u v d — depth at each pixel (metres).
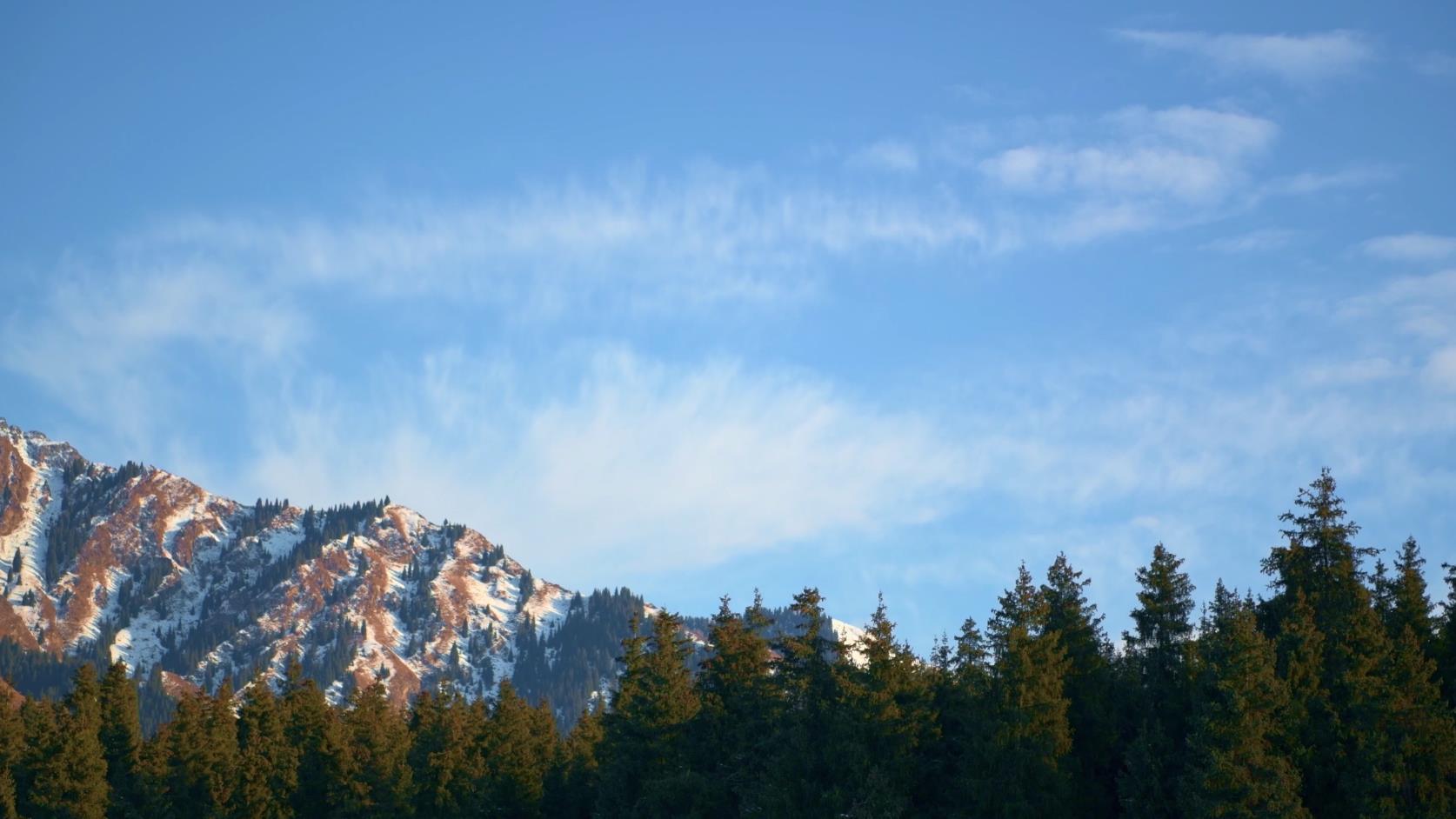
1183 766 60.31
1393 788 55.50
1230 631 58.72
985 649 66.56
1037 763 61.94
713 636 81.12
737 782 74.56
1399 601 65.25
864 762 66.12
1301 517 64.31
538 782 98.50
